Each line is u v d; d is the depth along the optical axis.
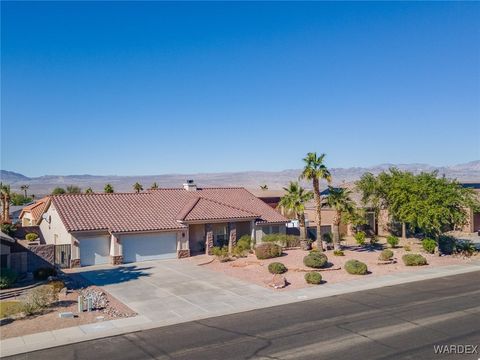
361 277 29.25
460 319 19.61
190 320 20.31
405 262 33.22
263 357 15.41
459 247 38.97
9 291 25.41
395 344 16.45
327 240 44.88
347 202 38.56
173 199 43.53
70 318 20.28
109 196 41.44
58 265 33.62
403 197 39.09
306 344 16.64
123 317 20.61
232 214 40.97
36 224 50.34
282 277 27.83
